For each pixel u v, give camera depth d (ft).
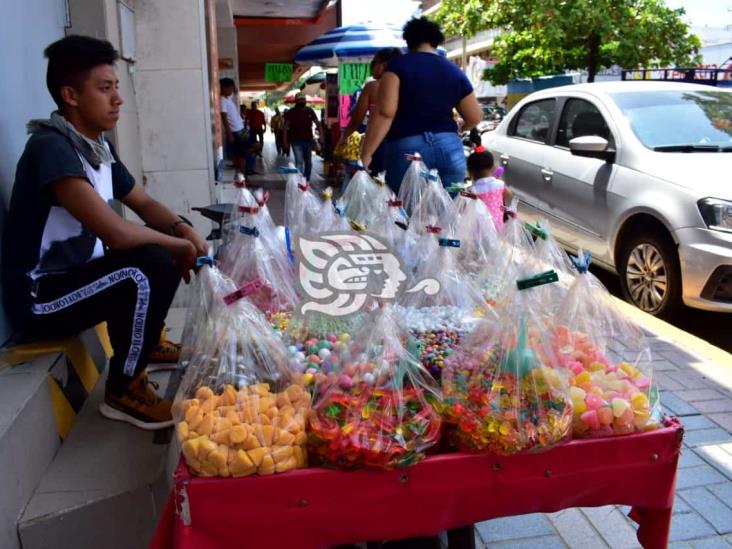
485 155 13.32
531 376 5.34
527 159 20.45
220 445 4.81
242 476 4.77
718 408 10.65
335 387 5.32
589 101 18.61
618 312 6.64
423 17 12.72
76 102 7.60
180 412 5.37
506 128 22.49
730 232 13.52
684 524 7.86
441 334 6.62
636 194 15.66
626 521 7.94
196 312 6.65
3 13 8.55
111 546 6.87
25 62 9.32
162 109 17.04
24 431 6.63
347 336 6.52
